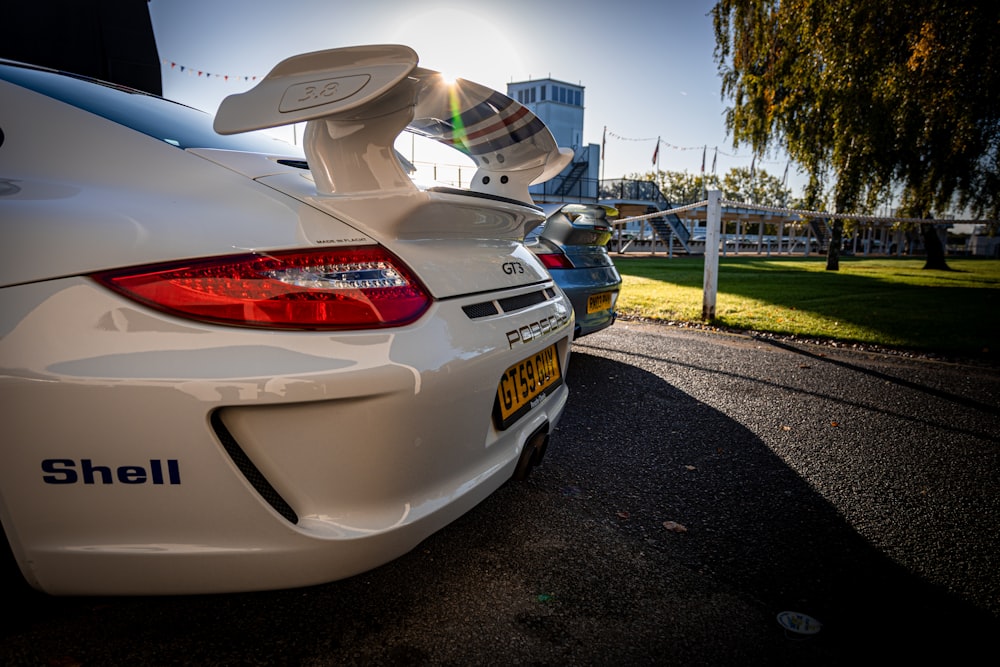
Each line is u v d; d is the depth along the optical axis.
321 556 1.08
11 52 4.01
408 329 1.14
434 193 1.22
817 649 1.28
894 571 1.59
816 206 17.09
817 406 3.08
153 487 1.02
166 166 1.25
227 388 0.99
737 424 2.79
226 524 1.05
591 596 1.45
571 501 1.97
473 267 1.40
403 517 1.16
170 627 1.30
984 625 1.37
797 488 2.11
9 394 0.99
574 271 3.36
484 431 1.35
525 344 1.47
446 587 1.48
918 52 10.89
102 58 4.41
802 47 14.05
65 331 1.00
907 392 3.35
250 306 1.03
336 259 1.11
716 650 1.27
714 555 1.66
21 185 1.17
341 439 1.07
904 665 1.24
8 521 1.04
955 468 2.29
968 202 13.37
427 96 1.37
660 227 31.69
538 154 1.70
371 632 1.30
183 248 1.06
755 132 16.98
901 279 13.02
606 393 3.27
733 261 23.44
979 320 5.96
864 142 13.51
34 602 1.27
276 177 1.28
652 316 6.26
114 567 1.06
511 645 1.27
